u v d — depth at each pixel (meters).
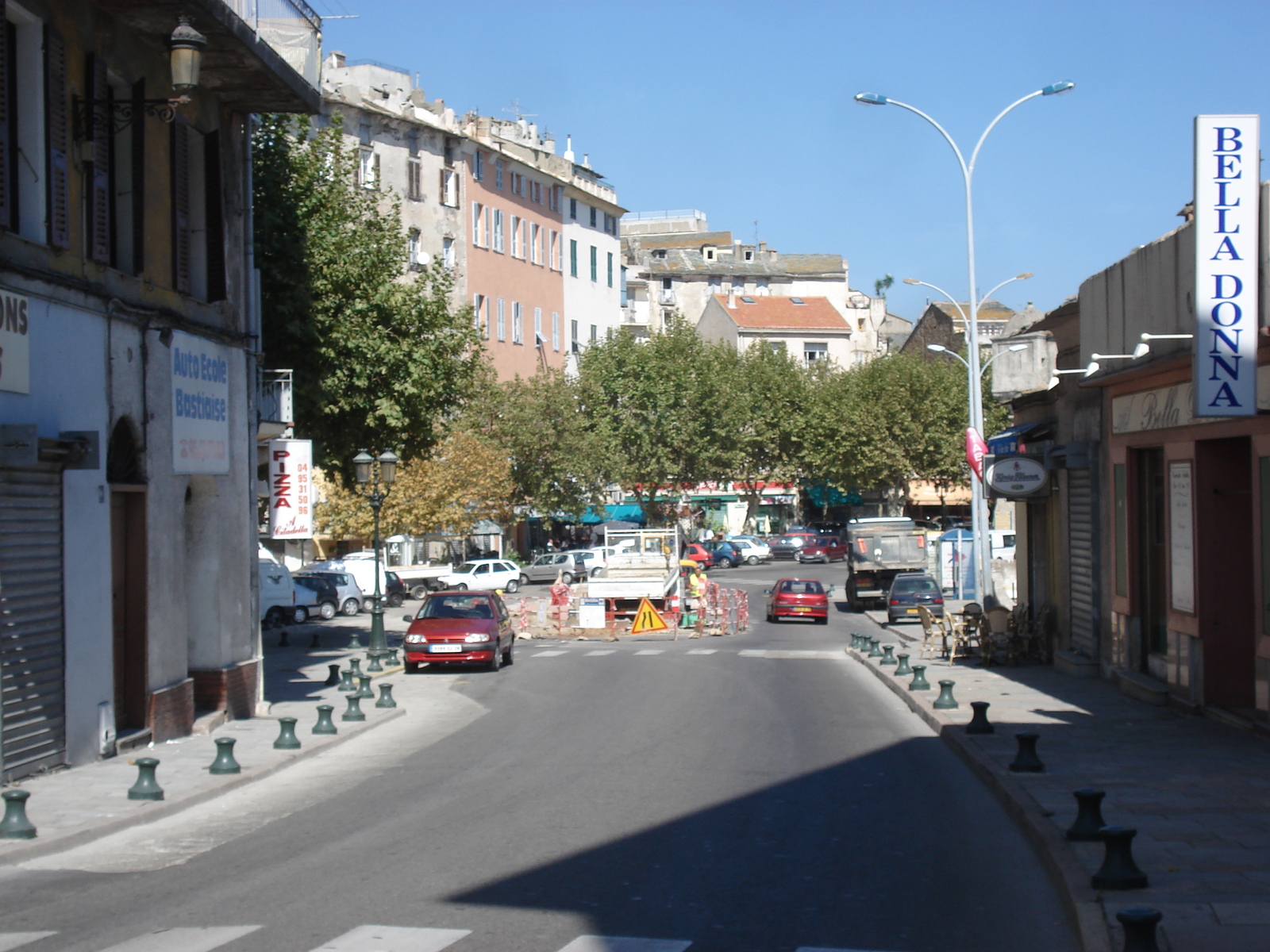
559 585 41.09
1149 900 7.69
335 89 59.31
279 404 22.45
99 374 14.00
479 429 62.06
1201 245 12.80
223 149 18.06
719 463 73.38
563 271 78.19
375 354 29.36
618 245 86.81
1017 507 27.42
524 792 12.50
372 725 18.06
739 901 8.20
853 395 73.88
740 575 70.38
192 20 14.84
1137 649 18.91
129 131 14.82
